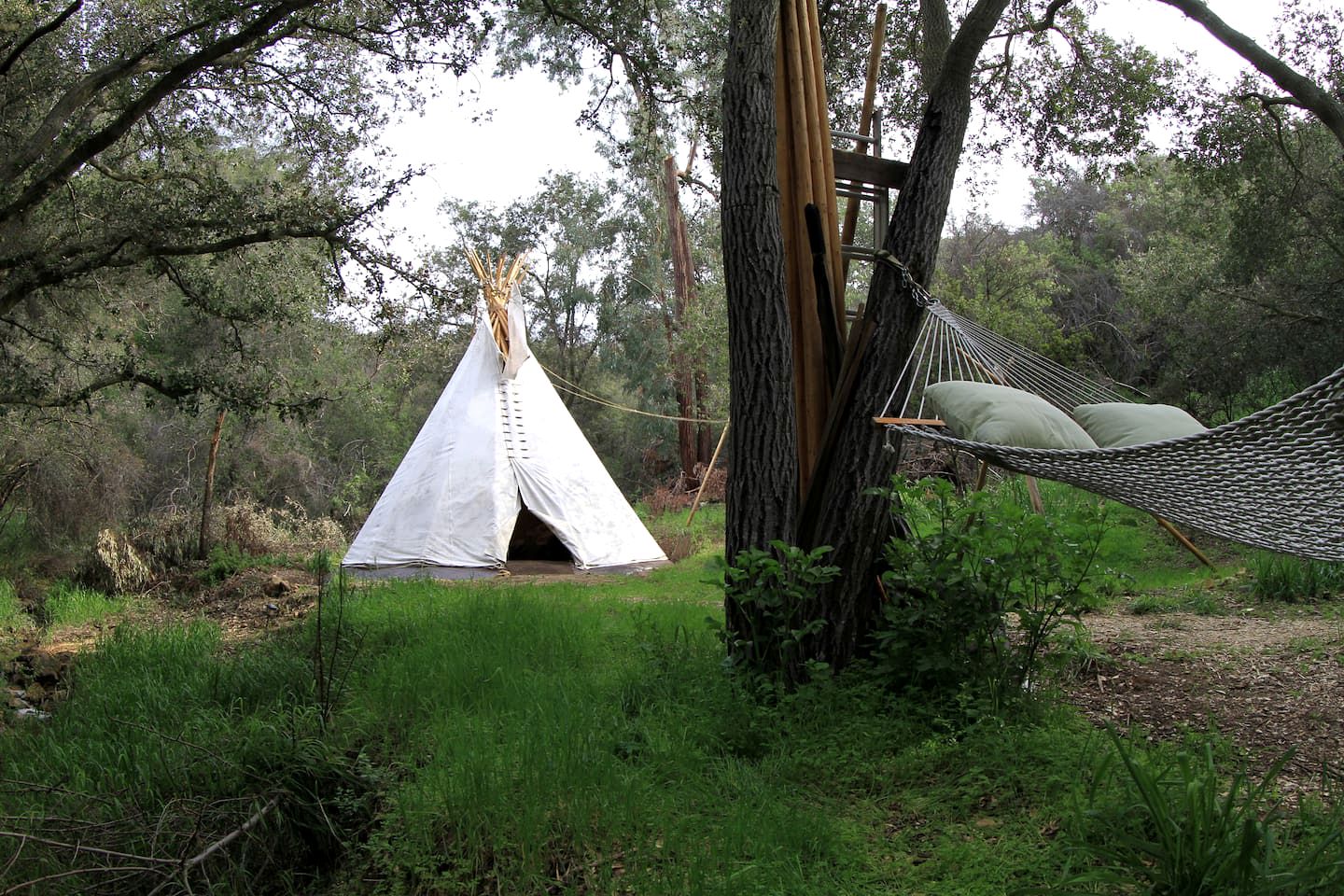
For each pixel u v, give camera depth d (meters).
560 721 5.14
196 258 11.32
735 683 5.58
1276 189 13.63
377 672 6.47
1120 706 5.71
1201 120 11.62
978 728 4.91
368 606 9.67
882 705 5.32
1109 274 25.22
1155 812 3.40
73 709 6.55
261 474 24.25
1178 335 17.14
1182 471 4.07
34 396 10.41
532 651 6.90
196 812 4.56
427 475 14.37
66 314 13.07
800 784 4.64
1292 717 5.36
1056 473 4.45
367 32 9.65
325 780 4.95
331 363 24.16
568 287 33.47
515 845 4.13
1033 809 4.19
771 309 6.09
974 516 5.62
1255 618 8.26
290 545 16.80
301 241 11.94
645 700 5.75
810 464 6.21
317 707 5.77
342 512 24.77
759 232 6.08
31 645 10.00
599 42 9.05
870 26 9.68
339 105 10.70
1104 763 3.87
